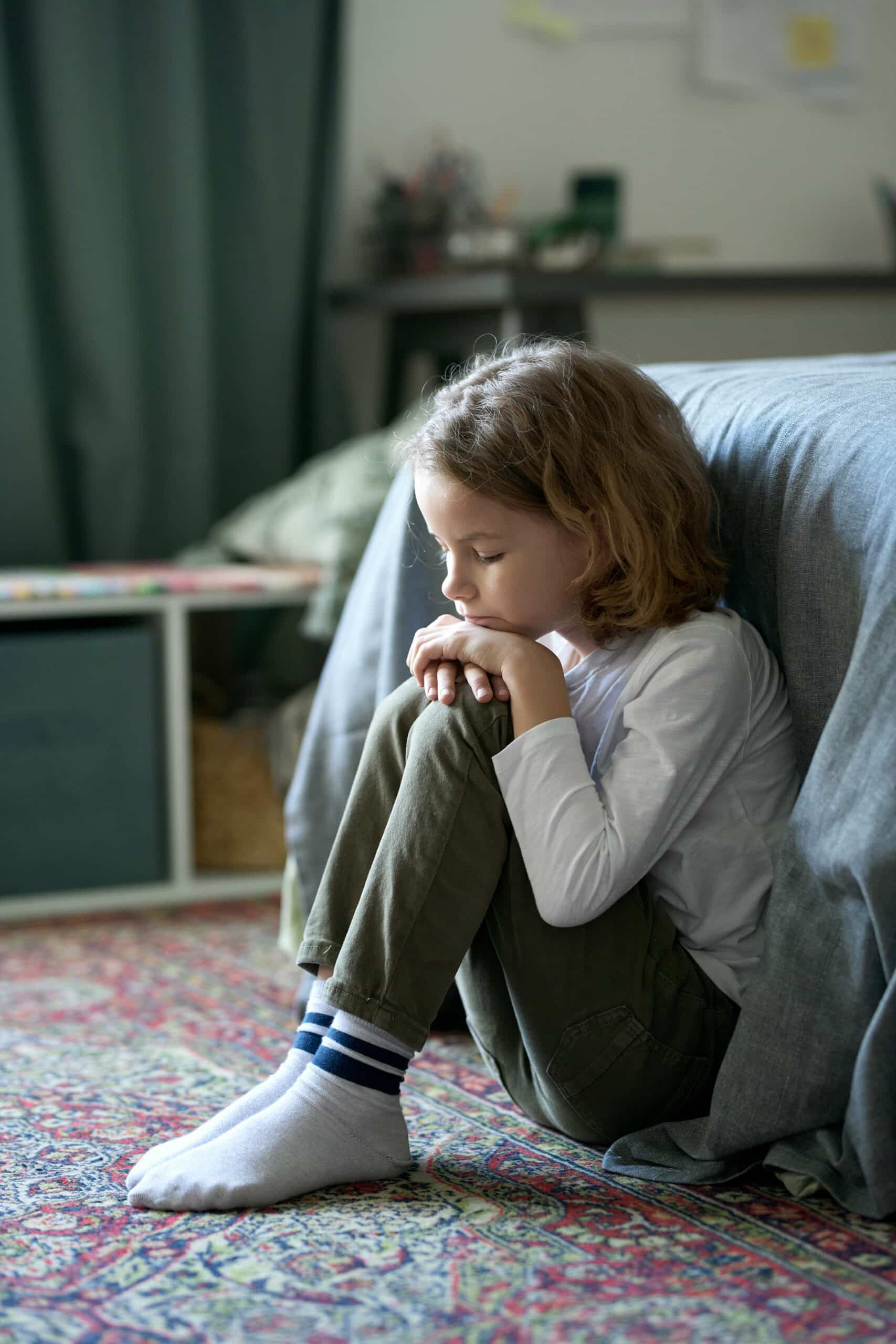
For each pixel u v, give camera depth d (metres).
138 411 2.39
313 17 2.47
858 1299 0.87
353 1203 1.02
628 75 2.79
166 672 1.98
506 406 1.05
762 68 2.88
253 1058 1.38
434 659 1.08
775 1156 1.01
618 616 1.05
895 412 1.02
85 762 1.94
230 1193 1.00
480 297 2.26
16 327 2.26
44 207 2.30
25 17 2.25
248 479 2.53
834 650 1.03
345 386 2.57
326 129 2.53
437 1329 0.85
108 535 2.37
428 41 2.65
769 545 1.10
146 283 2.39
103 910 1.98
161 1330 0.85
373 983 1.02
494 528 1.04
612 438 1.05
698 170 2.86
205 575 2.05
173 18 2.32
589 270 2.36
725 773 1.06
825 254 2.98
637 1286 0.89
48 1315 0.87
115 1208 1.02
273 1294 0.89
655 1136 1.07
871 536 0.99
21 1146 1.15
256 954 1.76
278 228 2.49
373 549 1.49
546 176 2.75
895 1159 0.94
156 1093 1.28
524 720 1.02
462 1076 1.31
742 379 1.24
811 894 0.99
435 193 2.53
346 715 1.44
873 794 0.93
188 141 2.35
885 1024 0.92
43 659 1.91
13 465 2.28
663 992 1.04
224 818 2.05
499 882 1.04
